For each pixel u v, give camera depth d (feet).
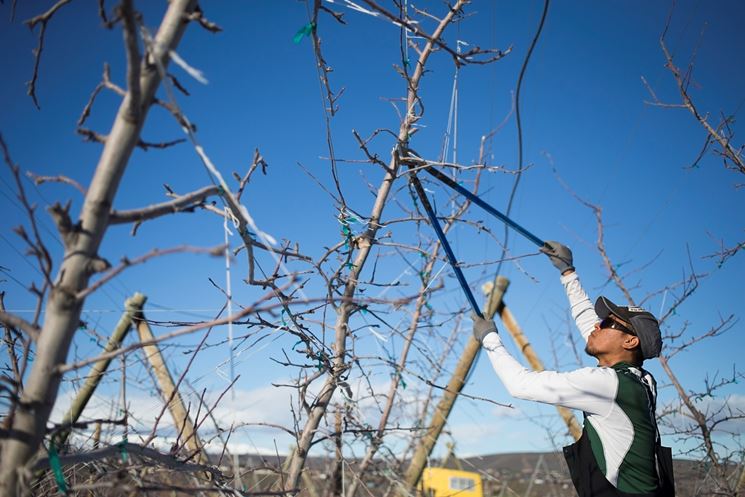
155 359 15.78
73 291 5.92
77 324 6.01
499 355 10.77
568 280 12.78
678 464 18.52
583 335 12.24
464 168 11.22
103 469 8.54
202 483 9.89
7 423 6.05
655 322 10.88
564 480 20.33
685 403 17.54
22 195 5.79
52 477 8.69
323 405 11.03
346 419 13.84
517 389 10.29
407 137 11.66
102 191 6.07
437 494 20.20
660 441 10.19
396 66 11.74
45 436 6.53
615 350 10.84
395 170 11.66
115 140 6.12
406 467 21.18
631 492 9.59
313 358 10.92
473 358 20.11
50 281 5.94
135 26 5.77
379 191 11.74
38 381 5.82
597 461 9.80
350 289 11.29
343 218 11.29
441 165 11.28
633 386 9.85
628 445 9.66
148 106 6.27
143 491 6.97
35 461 5.80
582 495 10.06
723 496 16.85
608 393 9.80
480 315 11.49
